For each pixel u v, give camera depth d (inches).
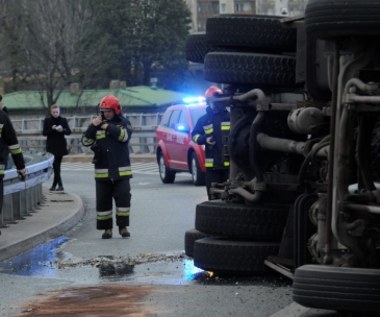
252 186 343.6
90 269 391.5
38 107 2384.4
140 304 300.2
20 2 2082.9
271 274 340.2
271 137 330.3
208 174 532.1
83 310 293.4
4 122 434.6
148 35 2659.9
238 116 351.9
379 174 264.8
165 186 881.5
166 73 2748.5
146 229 539.8
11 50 2138.3
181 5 2699.3
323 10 235.3
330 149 242.2
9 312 295.4
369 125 253.4
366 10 229.8
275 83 335.6
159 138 931.3
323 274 239.3
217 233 344.2
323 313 269.7
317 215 276.2
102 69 2306.8
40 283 353.7
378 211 232.5
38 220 561.9
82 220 614.2
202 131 531.5
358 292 234.5
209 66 345.4
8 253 438.0
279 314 272.7
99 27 2400.3
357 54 238.8
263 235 336.5
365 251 244.5
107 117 495.5
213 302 299.6
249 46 342.6
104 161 497.0
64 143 820.6
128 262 407.2
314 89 291.1
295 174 340.5
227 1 3152.1
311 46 289.0
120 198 499.8
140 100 2402.8
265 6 2057.1
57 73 2124.8
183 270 376.8
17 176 526.6
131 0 2645.2
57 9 2065.7
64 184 964.6
